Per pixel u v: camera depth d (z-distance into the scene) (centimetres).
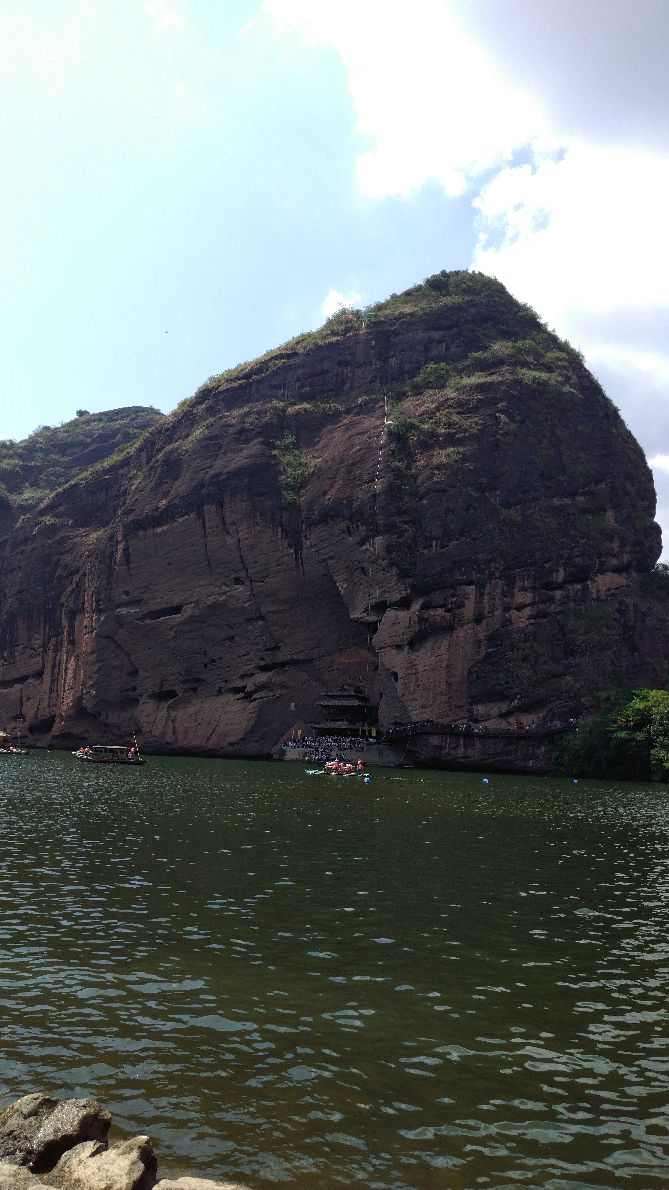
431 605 9062
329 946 2084
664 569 10438
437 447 9606
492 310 11750
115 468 13350
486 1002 1750
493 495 9206
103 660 11556
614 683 8875
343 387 11681
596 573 9275
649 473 10562
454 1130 1255
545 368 10538
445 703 8794
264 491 10662
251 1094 1344
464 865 3127
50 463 18962
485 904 2545
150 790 5750
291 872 2930
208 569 10931
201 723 10719
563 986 1852
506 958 2033
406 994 1780
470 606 8894
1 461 18512
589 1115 1309
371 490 9650
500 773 8500
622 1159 1193
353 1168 1152
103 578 11612
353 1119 1277
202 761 9531
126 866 2975
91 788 5838
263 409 11425
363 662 10219
